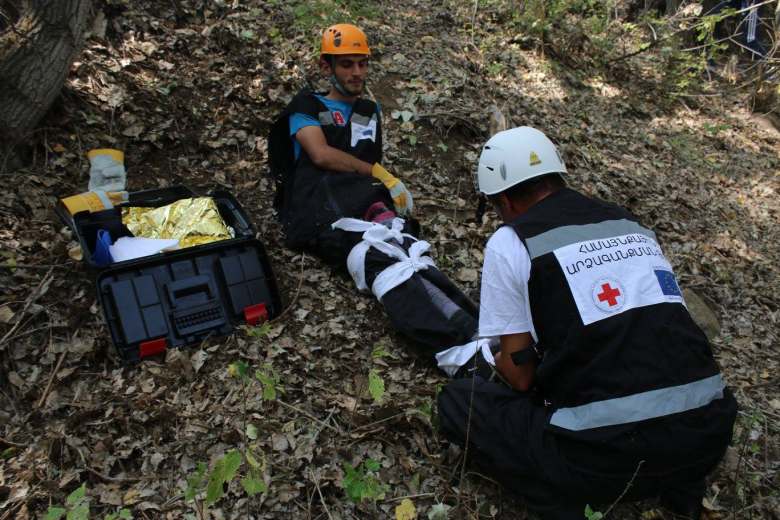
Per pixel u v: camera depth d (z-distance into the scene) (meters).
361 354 2.78
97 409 2.31
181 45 4.29
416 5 6.32
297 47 4.70
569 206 2.03
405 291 2.76
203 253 2.75
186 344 2.61
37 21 3.02
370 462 1.96
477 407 2.11
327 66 3.28
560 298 1.87
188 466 2.20
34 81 3.07
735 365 3.23
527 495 2.04
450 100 4.77
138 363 2.53
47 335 2.57
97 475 2.12
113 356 2.54
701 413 1.82
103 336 2.60
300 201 3.19
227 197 3.17
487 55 5.79
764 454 2.62
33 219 2.98
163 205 3.05
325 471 2.21
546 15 6.27
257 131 4.00
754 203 5.29
